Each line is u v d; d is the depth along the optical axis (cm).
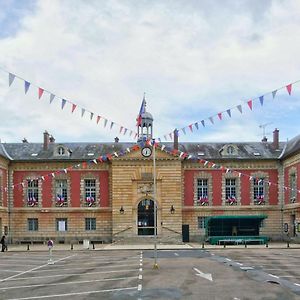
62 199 4703
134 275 2055
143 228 4594
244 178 4797
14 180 4719
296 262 2600
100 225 4688
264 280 1861
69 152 4806
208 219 4575
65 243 4653
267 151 4953
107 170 4744
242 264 2495
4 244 3788
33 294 1595
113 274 2109
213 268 2303
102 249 3800
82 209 4697
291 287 1675
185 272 2147
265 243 4312
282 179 4794
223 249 3728
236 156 4834
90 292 1609
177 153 4594
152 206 4609
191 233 4709
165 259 2845
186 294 1537
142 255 3191
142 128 4753
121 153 4588
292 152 4406
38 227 4694
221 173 4791
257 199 4769
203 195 4778
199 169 4791
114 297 1496
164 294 1538
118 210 4566
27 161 4700
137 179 4591
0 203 4450
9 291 1673
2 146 4841
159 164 4616
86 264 2611
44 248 4006
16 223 4688
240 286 1706
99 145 5025
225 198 4775
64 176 4731
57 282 1883
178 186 4594
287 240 4556
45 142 4881
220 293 1554
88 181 4756
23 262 2802
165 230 4550
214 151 4934
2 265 2627
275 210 4778
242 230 4700
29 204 4703
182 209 4712
